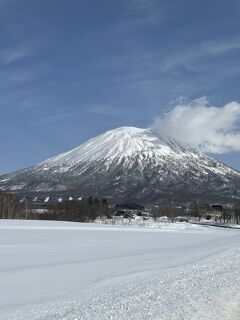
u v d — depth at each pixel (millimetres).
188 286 20047
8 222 112375
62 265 29734
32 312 15039
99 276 24172
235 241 63875
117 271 26344
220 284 20609
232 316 14672
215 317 14461
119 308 15430
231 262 30656
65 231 88812
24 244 52000
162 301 16625
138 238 72375
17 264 30703
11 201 170000
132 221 184750
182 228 141000
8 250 42969
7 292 19359
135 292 18641
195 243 60531
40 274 25141
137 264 30312
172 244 57438
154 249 46500
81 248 46562
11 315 14617
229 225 171000
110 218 192750
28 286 20906
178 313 14727
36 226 103500
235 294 18125
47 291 19578
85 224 122688
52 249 44750
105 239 66000
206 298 17266
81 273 25500
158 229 122938
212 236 88125
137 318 13953
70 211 189500
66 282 22125
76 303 16578
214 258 34156
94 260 33312
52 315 14484
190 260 33062
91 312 14820
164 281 21734
